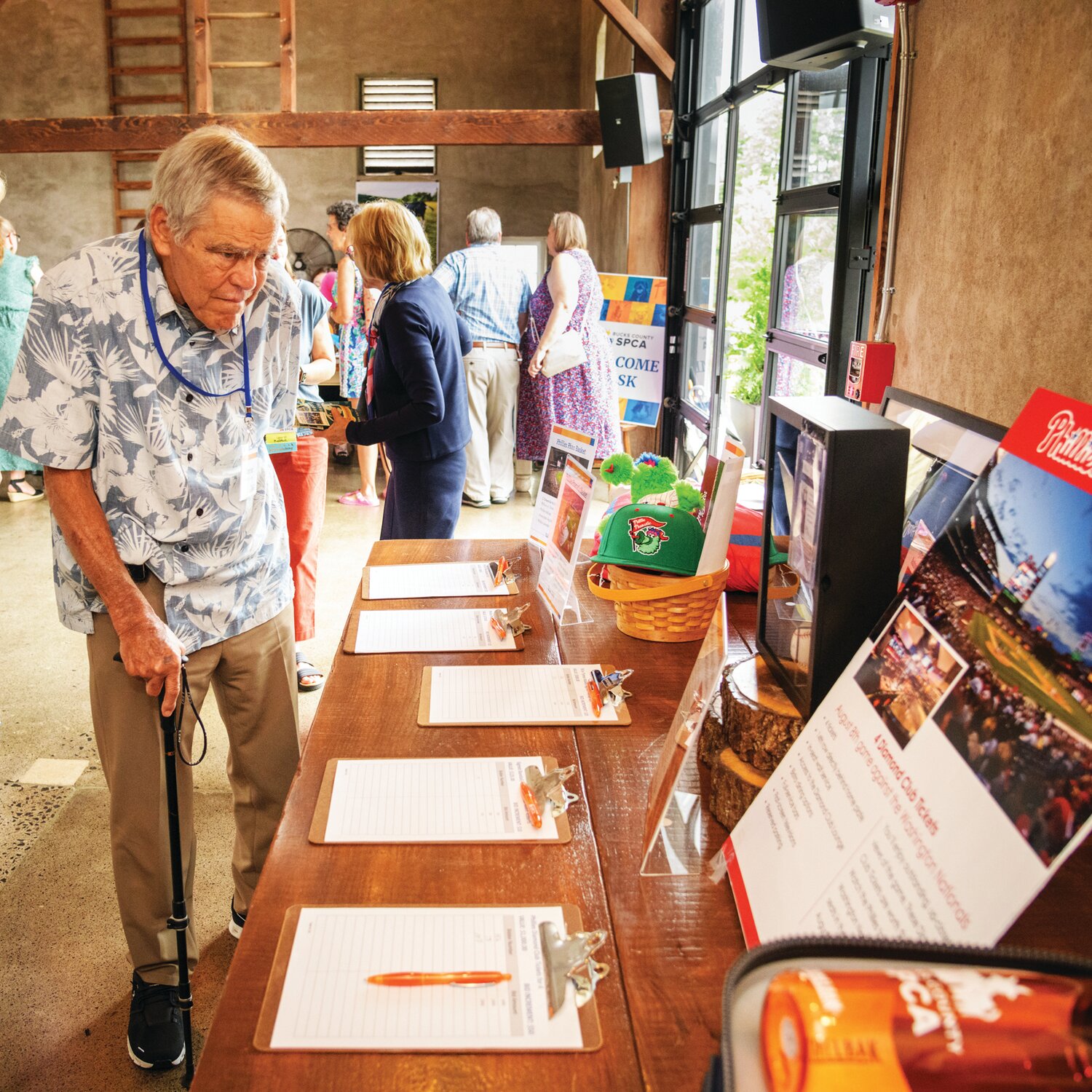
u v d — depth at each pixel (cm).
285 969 91
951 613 84
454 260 550
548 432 549
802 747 98
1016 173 167
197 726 319
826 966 52
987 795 72
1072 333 150
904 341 218
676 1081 80
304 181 1077
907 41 212
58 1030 192
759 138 416
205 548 168
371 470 589
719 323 468
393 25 1050
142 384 152
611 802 121
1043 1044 47
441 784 124
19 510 580
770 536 126
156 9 1051
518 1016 87
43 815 269
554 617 184
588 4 955
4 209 1090
